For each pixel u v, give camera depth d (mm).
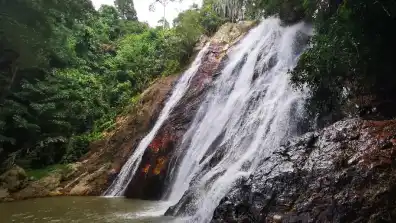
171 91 19344
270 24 17297
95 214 9859
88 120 21031
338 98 9328
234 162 10953
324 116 9727
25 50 19109
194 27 22375
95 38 30344
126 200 13203
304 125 10219
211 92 16906
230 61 18266
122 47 30719
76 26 27609
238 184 7230
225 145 12359
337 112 9406
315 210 5355
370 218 4742
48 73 21594
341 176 5508
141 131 18031
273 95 12609
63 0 20734
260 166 7062
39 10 18453
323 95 9562
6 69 19234
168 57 23094
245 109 13422
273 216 5758
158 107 18578
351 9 7520
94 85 24016
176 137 15258
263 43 16750
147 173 14367
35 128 18141
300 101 10750
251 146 11305
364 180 5223
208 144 13641
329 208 5223
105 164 16828
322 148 6426
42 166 17625
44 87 19906
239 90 15375
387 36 7762
